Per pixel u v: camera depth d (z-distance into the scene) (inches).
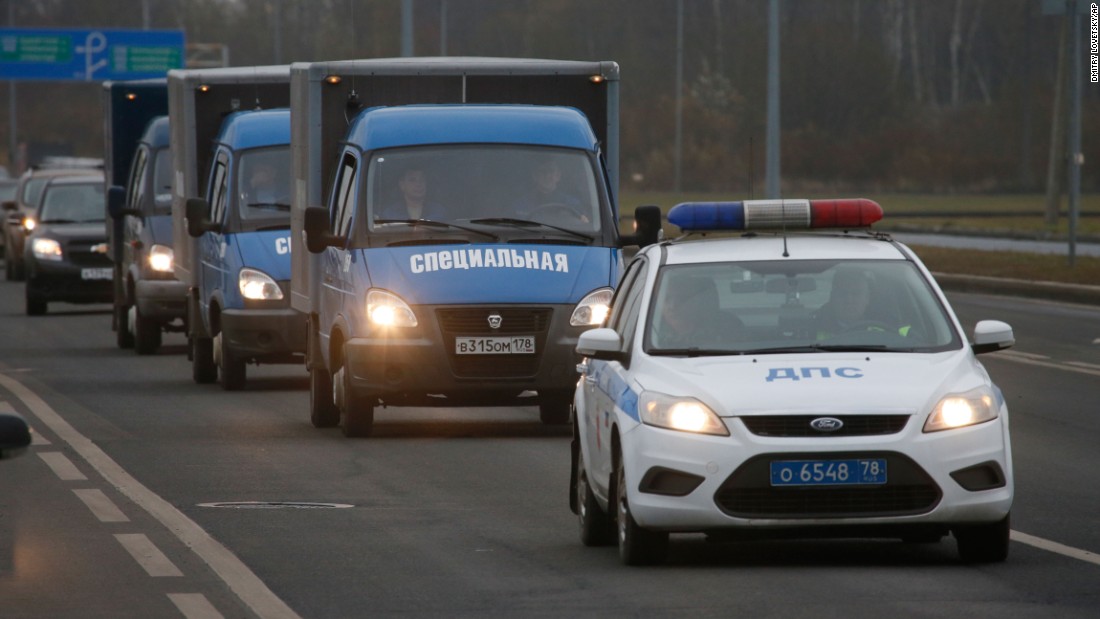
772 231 1206.9
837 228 1205.1
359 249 1676.9
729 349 1080.2
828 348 1079.0
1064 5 3565.5
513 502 1315.2
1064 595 948.6
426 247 1670.8
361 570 1048.8
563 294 1647.4
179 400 2053.4
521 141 1743.4
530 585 998.4
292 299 1925.4
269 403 2022.6
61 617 923.4
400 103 1843.0
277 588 996.6
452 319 1632.6
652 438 1016.9
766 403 1005.2
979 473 1008.9
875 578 1004.6
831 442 994.7
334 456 1574.8
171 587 1000.9
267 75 2308.1
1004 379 2133.4
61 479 1437.0
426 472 1475.1
